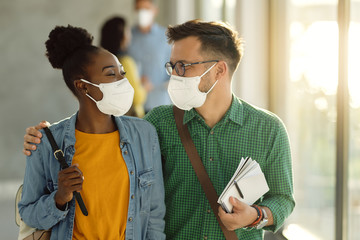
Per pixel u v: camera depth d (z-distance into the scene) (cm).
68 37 234
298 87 458
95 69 229
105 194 228
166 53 719
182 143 254
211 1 768
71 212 227
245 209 228
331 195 385
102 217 227
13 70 910
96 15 935
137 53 710
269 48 543
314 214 421
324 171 398
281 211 248
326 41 387
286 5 489
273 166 254
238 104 256
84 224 226
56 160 230
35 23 912
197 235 253
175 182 258
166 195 262
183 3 883
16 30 908
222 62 248
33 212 227
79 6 928
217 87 251
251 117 255
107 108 230
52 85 920
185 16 884
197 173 251
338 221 361
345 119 350
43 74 916
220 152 254
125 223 232
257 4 540
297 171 462
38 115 920
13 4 904
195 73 246
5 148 912
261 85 545
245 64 543
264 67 544
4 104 910
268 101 546
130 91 233
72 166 213
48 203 222
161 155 261
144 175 239
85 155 231
